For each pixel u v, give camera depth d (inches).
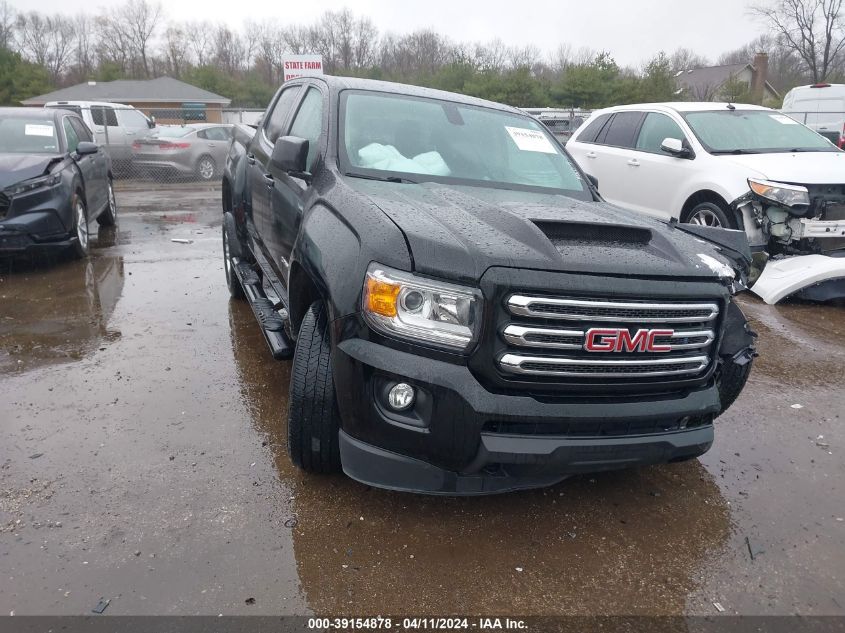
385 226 106.7
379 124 154.8
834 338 224.4
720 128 301.7
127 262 302.4
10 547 104.9
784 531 119.8
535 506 123.8
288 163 139.4
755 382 186.7
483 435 99.3
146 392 162.6
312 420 114.7
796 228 259.1
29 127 311.0
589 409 102.7
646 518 121.7
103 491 120.6
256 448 137.7
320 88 170.1
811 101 680.4
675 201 296.5
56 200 275.0
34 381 167.3
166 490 121.9
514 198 137.6
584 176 169.0
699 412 110.7
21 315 221.0
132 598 95.8
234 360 184.7
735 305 137.5
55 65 3009.4
